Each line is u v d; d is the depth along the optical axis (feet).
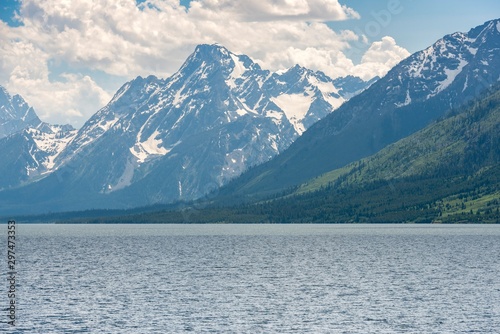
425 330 498.28
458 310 564.30
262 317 543.80
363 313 556.10
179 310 572.51
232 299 622.95
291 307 582.35
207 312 563.48
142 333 493.36
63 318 540.52
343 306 586.04
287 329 504.43
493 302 597.93
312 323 522.06
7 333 492.95
